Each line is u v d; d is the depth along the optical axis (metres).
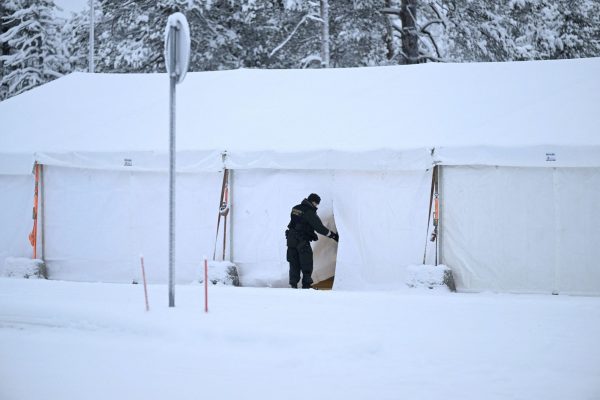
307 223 25.47
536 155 24.23
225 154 26.55
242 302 19.59
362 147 25.72
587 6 61.84
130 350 15.10
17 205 28.05
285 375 13.08
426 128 26.61
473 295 23.72
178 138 27.88
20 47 68.88
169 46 19.33
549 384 12.37
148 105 31.48
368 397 11.60
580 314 18.20
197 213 27.16
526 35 58.66
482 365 13.60
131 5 56.91
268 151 26.23
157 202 27.36
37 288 22.31
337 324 16.58
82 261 27.72
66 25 69.06
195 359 14.29
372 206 25.92
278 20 57.06
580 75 29.38
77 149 27.45
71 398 11.55
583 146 23.92
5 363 14.05
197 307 18.62
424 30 55.75
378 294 21.42
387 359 14.09
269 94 31.39
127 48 56.59
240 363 13.98
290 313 17.84
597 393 11.80
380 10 55.50
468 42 55.16
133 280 27.41
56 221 27.92
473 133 25.73
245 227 26.88
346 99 30.05
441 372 13.16
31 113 31.59
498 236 24.86
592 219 24.17
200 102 31.22
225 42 56.91
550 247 24.47
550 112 26.53
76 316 17.47
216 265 26.25
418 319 17.36
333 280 28.53
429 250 25.31
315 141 26.66
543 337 15.63
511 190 24.81
